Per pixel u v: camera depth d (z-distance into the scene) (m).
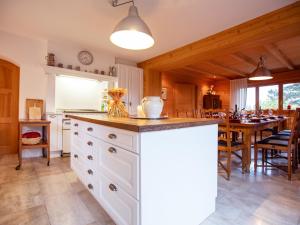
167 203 1.15
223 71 6.39
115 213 1.24
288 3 2.38
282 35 2.75
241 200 1.83
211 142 1.54
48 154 2.95
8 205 1.69
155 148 1.06
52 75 3.60
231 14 2.65
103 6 2.49
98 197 1.50
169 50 4.19
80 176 1.93
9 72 3.59
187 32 3.23
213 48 3.33
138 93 4.97
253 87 7.13
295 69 6.00
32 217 1.51
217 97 7.74
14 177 2.40
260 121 3.04
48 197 1.86
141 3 2.39
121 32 1.84
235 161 3.32
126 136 1.10
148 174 1.03
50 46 3.72
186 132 1.27
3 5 2.48
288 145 2.45
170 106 6.97
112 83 4.56
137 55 4.59
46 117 3.44
